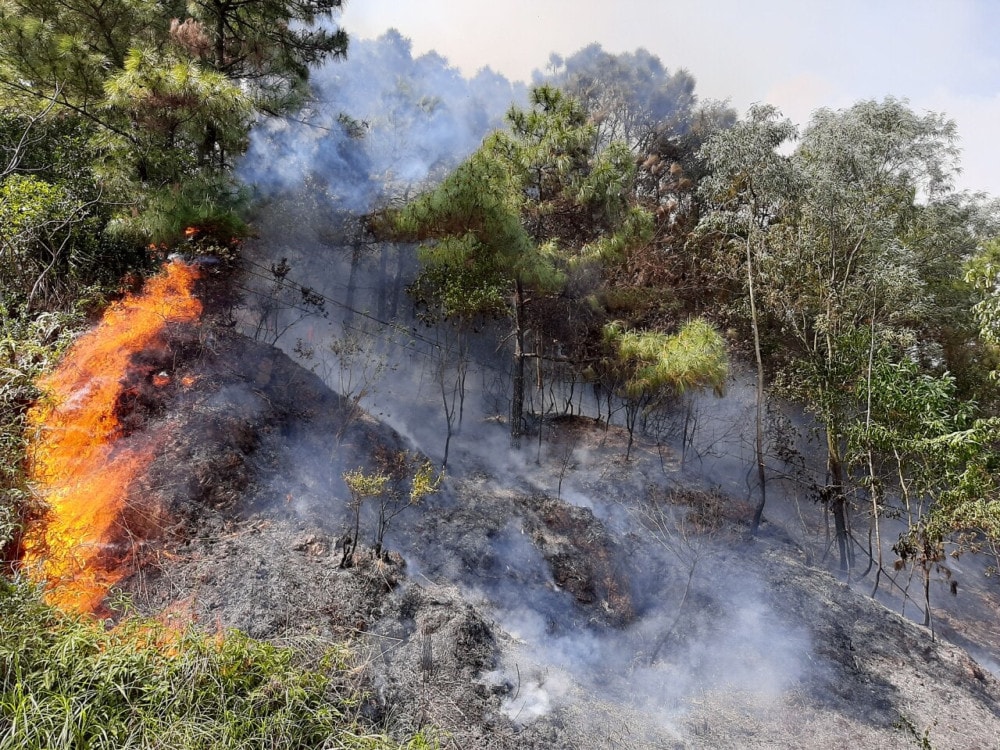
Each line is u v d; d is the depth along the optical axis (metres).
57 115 8.05
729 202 10.47
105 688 3.35
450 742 4.24
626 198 10.81
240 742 3.36
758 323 11.53
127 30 9.16
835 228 9.86
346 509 6.68
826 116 10.44
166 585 4.88
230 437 6.69
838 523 9.67
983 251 14.05
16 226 6.15
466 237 8.55
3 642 3.40
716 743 5.32
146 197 7.46
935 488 8.96
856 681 6.67
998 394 13.46
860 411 9.48
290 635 4.65
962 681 7.10
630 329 11.15
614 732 5.02
